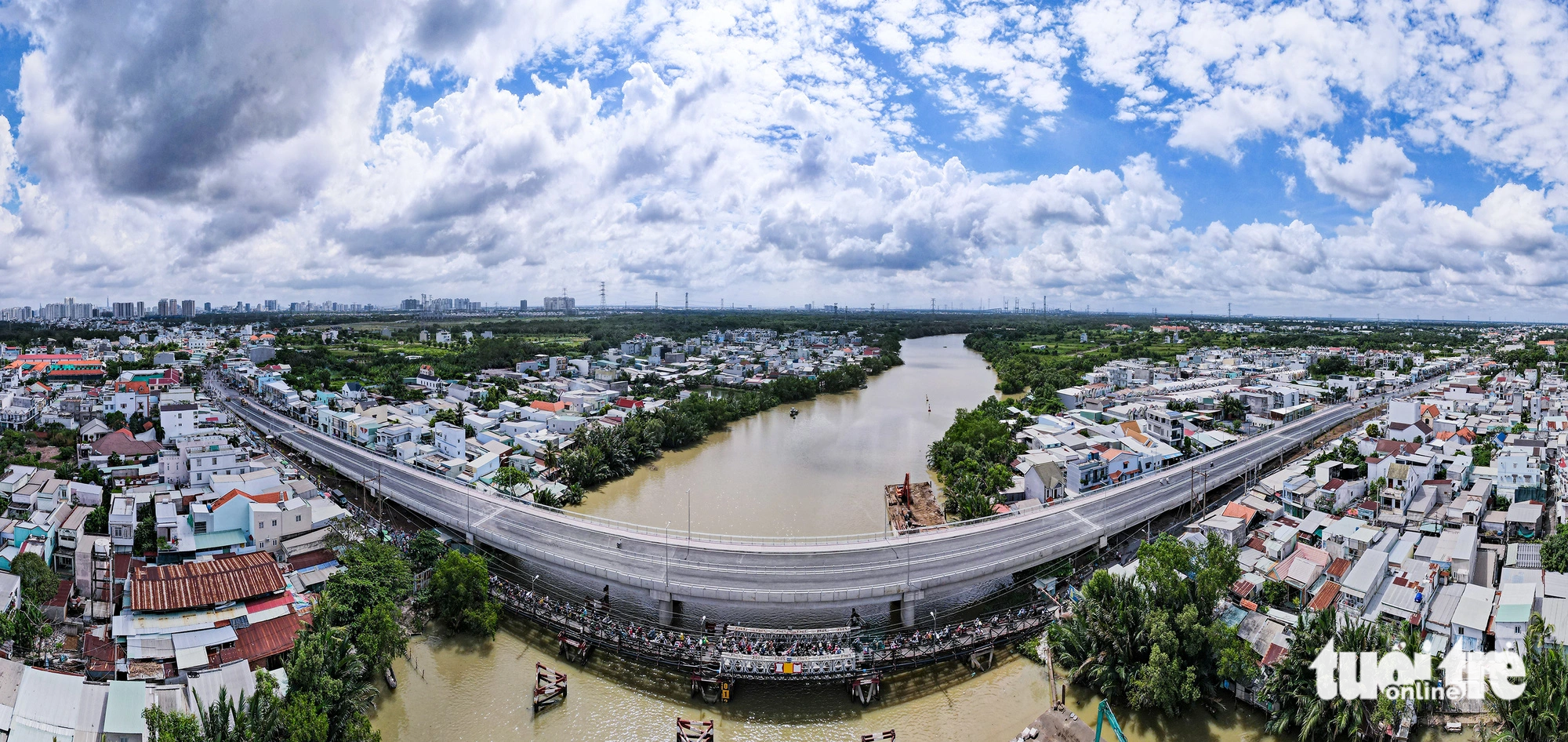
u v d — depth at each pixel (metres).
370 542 83.44
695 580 78.56
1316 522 90.75
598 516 113.81
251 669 64.31
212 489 100.88
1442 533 89.75
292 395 190.12
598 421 160.12
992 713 68.19
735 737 64.94
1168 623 66.12
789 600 74.94
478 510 102.00
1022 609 81.50
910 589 77.62
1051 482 114.12
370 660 65.31
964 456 135.62
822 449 164.00
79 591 78.12
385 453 139.25
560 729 64.94
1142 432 149.38
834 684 72.00
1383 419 171.50
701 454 158.50
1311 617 70.94
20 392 169.00
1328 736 59.09
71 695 55.31
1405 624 67.69
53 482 99.56
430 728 64.31
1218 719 64.88
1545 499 102.69
